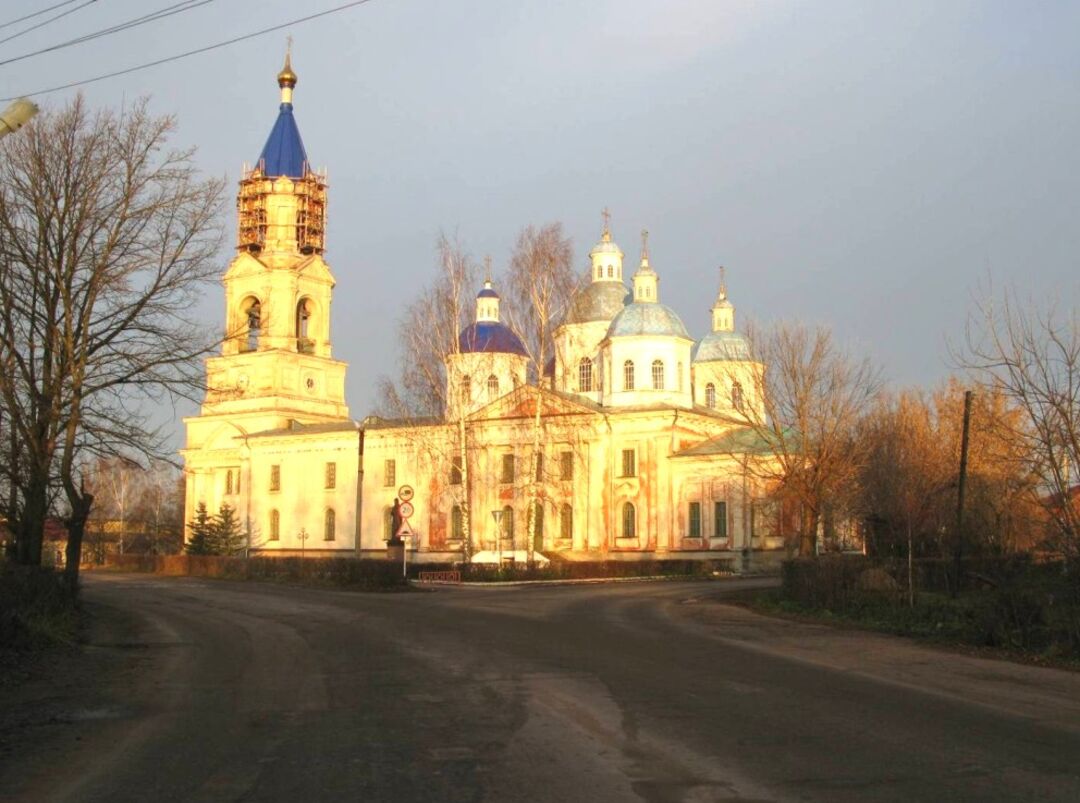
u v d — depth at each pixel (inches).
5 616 770.2
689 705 519.8
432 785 360.5
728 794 343.6
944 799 336.2
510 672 649.6
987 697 552.1
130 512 4365.2
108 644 868.0
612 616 1109.7
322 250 3575.3
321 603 1352.1
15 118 571.8
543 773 375.9
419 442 2623.0
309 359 3526.1
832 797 339.0
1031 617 784.9
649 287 3090.6
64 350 1149.7
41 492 1146.0
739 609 1251.8
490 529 2881.4
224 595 1578.5
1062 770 377.1
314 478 3361.2
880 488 1675.7
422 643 829.2
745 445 2546.8
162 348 1205.7
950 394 1999.3
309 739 446.6
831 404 1763.0
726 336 3309.5
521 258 2274.9
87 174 1162.0
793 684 594.2
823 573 1178.6
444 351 2356.1
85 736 468.1
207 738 455.8
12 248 1125.1
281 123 3543.3
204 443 3614.7
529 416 2797.7
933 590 1210.6
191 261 1216.8
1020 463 1003.3
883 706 517.7
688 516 2736.2
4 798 354.0
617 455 2844.5
